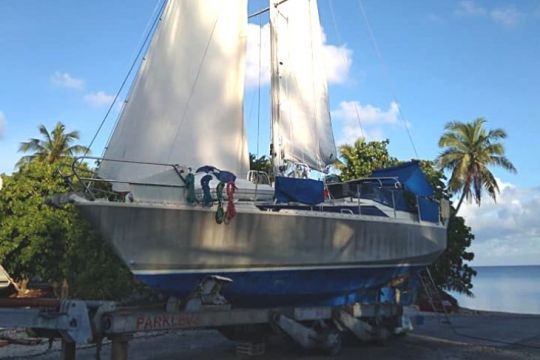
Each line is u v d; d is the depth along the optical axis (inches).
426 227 479.2
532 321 668.1
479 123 1371.8
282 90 492.4
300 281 382.6
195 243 328.2
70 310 272.8
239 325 370.9
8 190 811.4
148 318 295.1
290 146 486.3
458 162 1363.2
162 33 388.8
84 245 730.8
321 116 520.4
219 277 333.7
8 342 452.4
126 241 305.0
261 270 358.9
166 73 383.2
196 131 382.9
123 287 687.7
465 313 847.1
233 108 401.1
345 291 420.8
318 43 534.6
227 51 407.2
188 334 529.3
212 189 342.0
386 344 457.7
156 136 369.7
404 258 451.2
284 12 512.1
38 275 837.8
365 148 1111.6
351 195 470.0
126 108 370.3
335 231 393.4
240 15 418.3
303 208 388.5
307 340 374.3
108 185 356.5
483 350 435.5
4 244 789.2
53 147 1456.7
